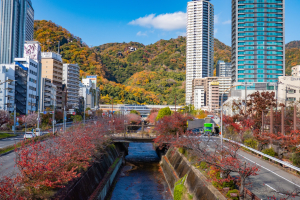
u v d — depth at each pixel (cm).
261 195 2309
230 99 11188
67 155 2428
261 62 13838
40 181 1997
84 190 2948
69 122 11625
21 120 8331
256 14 13975
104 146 4972
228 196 2248
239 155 4197
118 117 10019
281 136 3769
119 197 3756
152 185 4394
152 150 8388
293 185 2612
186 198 3083
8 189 1683
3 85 9106
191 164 3516
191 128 7694
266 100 5906
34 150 2269
